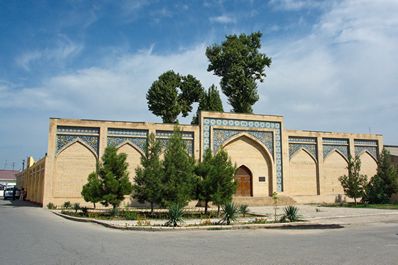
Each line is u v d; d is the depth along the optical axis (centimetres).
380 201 2753
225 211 1405
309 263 690
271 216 1734
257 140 2794
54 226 1320
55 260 699
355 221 1568
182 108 3678
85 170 2428
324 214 1833
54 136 2402
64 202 2364
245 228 1320
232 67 3531
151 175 1709
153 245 910
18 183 5984
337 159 3034
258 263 689
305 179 2909
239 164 2756
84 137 2458
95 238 1025
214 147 2681
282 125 2872
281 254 783
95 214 1775
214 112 2720
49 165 2367
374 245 912
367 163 3114
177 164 1756
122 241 978
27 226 1289
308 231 1248
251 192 2762
